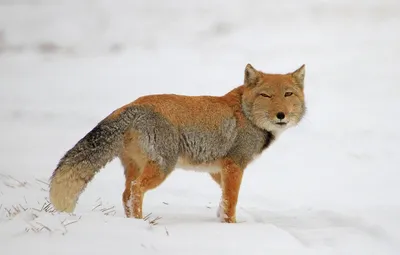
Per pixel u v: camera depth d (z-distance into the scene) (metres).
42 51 44.00
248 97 10.57
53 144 18.84
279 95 10.52
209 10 60.31
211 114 10.31
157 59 39.62
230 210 10.17
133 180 10.06
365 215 10.34
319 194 13.21
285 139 19.67
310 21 52.34
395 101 25.88
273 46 42.19
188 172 15.81
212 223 9.38
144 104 9.88
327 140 19.45
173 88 28.70
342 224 9.89
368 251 8.31
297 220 10.30
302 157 17.34
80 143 9.57
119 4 63.72
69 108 25.08
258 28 50.28
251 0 64.19
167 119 9.88
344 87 28.97
